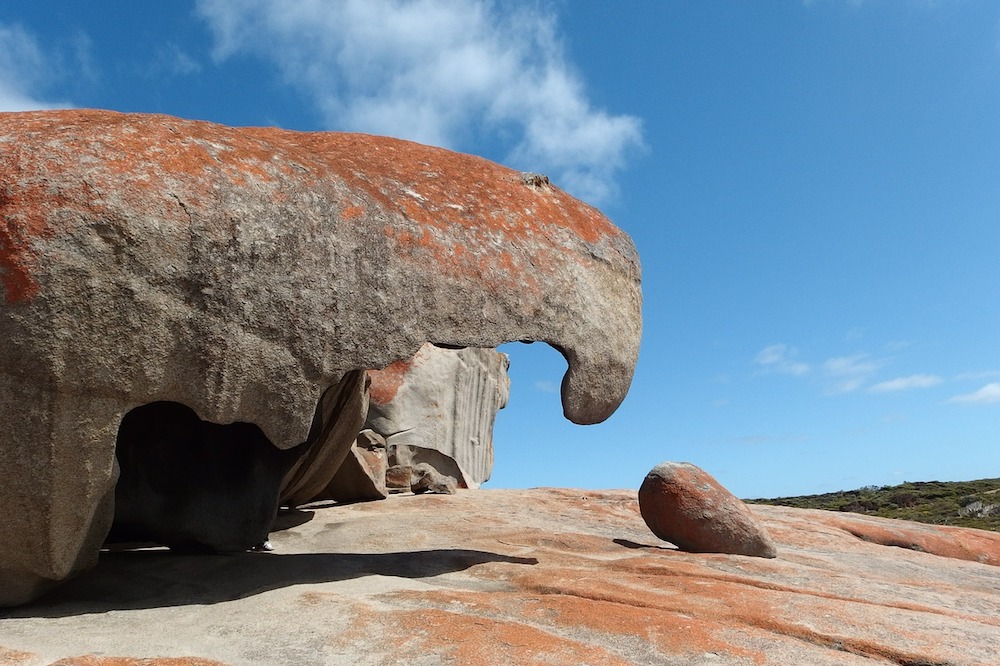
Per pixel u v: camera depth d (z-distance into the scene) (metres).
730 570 6.42
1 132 4.45
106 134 4.54
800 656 3.91
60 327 4.17
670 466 7.83
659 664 3.79
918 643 4.14
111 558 6.03
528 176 6.73
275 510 6.80
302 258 4.86
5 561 4.45
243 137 5.14
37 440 4.23
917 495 27.97
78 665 3.56
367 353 5.07
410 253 5.35
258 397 4.75
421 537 7.55
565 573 5.58
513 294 5.78
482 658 3.69
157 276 4.38
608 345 6.33
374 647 3.87
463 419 14.06
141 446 6.32
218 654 3.84
